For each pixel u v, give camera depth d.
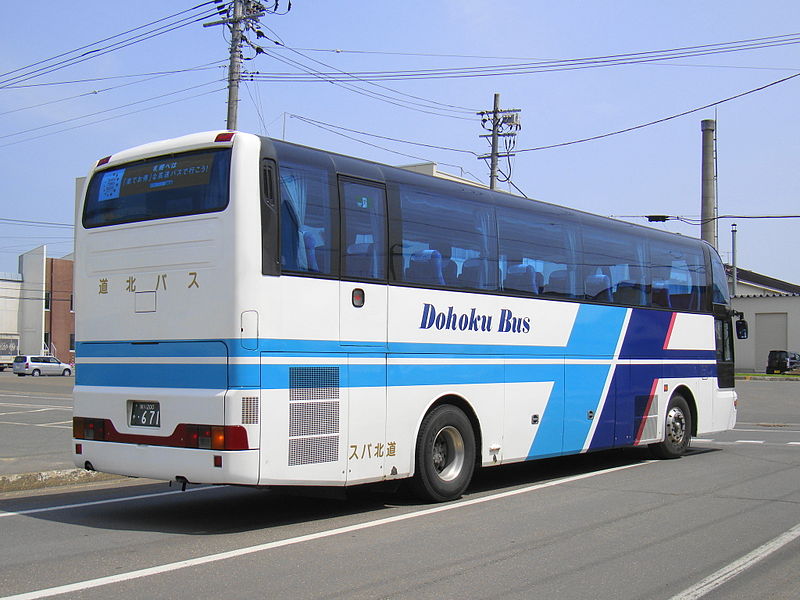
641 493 10.48
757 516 8.94
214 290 7.93
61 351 71.81
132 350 8.53
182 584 6.12
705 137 38.41
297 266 8.23
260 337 7.86
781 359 57.50
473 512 9.16
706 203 38.19
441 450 9.92
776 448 16.08
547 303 11.52
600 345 12.48
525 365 11.08
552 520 8.69
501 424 10.66
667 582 6.34
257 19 23.69
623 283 13.09
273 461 7.89
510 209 11.07
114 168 9.02
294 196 8.31
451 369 9.93
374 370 8.95
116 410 8.59
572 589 6.12
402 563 6.81
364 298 8.89
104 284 8.86
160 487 11.38
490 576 6.43
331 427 8.45
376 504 9.74
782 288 77.00
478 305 10.38
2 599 5.71
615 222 13.12
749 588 6.22
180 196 8.33
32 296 70.94
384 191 9.28
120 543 7.57
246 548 7.34
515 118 37.34
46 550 7.27
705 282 15.27
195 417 7.92
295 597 5.81
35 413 24.17
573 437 11.88
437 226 9.91
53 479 11.39
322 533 8.01
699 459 14.22
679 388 14.43
